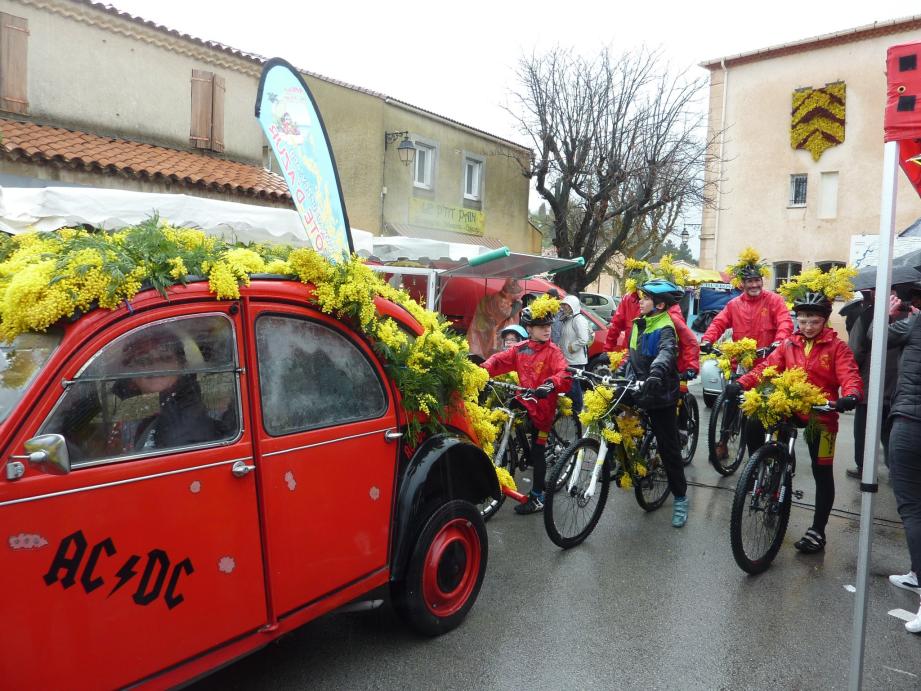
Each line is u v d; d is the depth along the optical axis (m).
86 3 12.31
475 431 4.18
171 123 13.74
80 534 2.25
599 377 5.50
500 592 4.34
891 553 5.18
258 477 2.79
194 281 2.70
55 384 2.24
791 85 24.19
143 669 2.43
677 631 3.90
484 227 20.84
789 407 4.81
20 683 2.13
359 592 3.31
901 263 6.35
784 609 4.21
